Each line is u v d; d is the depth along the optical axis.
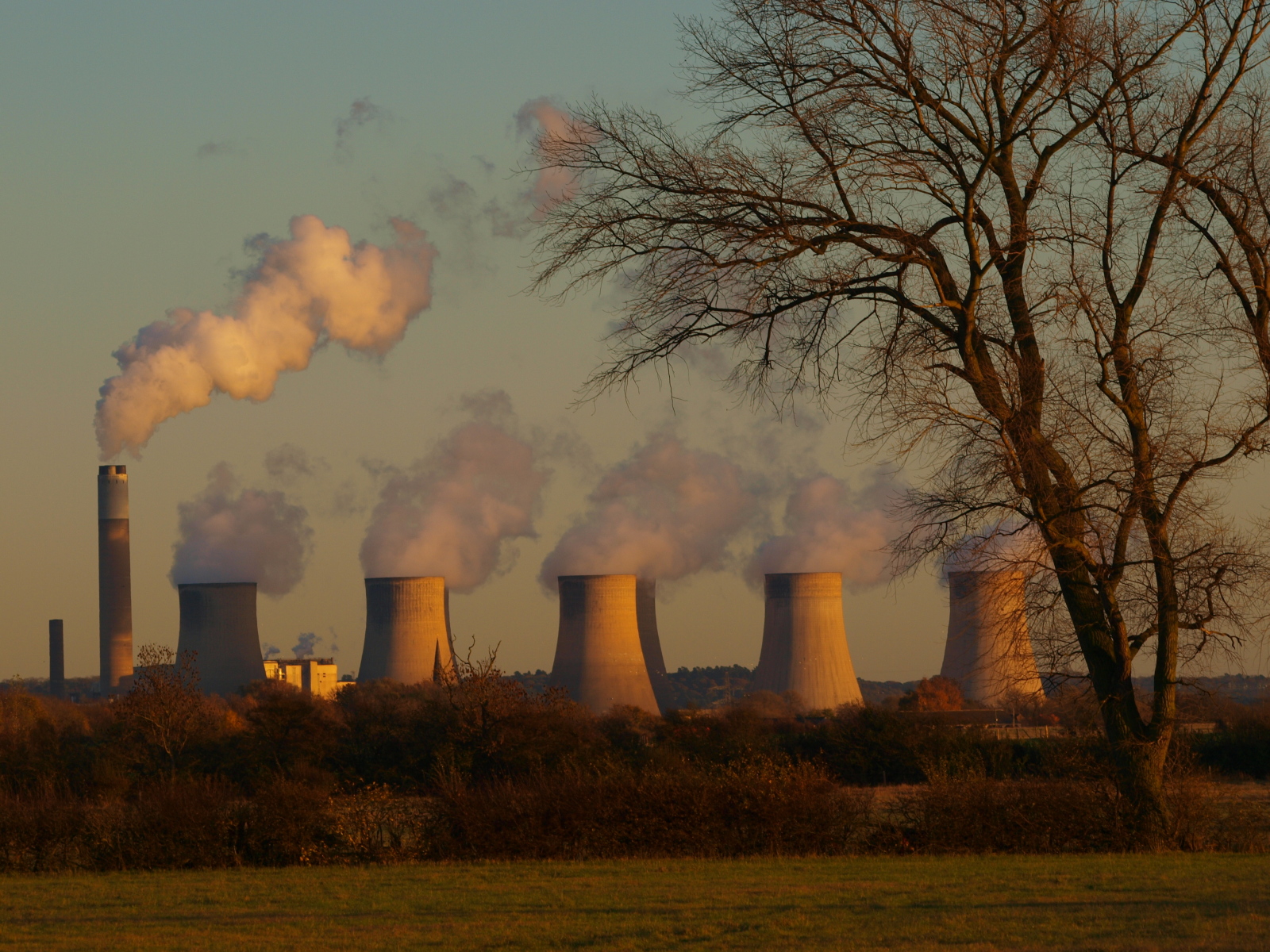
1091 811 51.31
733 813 51.50
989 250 51.81
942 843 51.22
